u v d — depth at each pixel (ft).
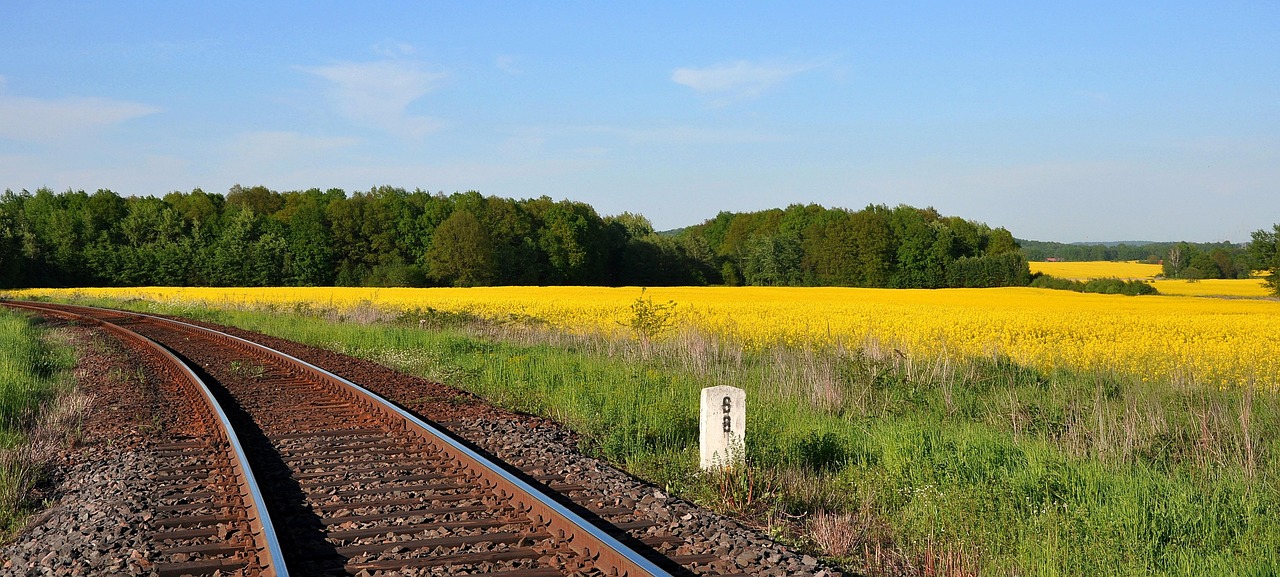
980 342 74.49
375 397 44.78
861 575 21.65
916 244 375.25
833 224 386.52
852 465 32.99
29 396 48.08
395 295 220.64
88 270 352.69
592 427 39.81
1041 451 34.32
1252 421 38.73
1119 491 27.89
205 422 41.14
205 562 21.34
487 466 29.30
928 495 26.99
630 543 22.84
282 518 24.88
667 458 33.78
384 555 21.77
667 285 405.59
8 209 410.11
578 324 96.84
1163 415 40.73
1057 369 60.64
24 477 31.76
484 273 356.38
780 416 41.73
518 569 20.70
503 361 62.44
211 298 204.23
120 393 51.96
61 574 21.16
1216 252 448.24
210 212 442.91
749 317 108.88
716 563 21.25
